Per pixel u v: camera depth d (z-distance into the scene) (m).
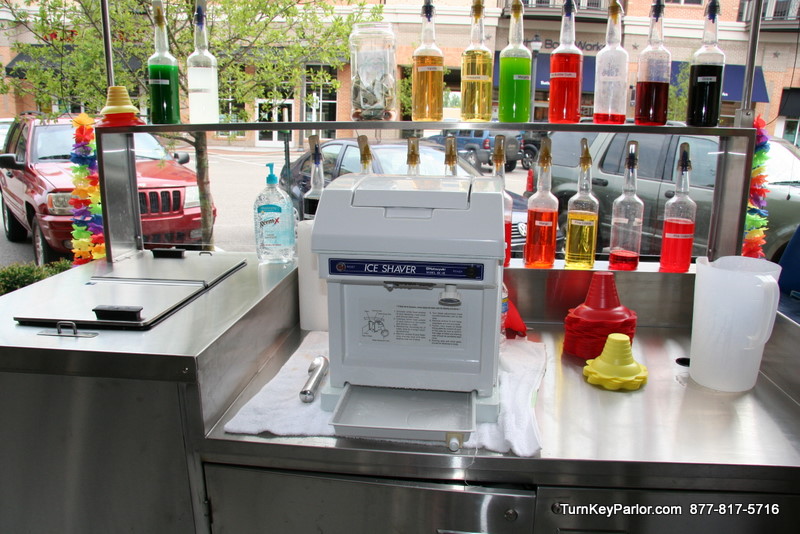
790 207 3.27
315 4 3.34
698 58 1.17
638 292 1.35
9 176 4.21
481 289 0.89
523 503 0.87
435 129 1.17
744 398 1.03
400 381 0.95
